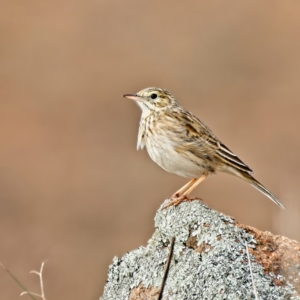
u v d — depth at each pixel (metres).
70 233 13.83
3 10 25.55
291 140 18.11
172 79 21.94
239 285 6.31
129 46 24.12
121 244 13.40
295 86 21.50
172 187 15.73
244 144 17.94
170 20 25.83
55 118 19.53
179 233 7.01
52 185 15.90
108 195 15.44
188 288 6.47
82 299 11.72
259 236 6.88
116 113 20.02
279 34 24.52
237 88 21.38
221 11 26.25
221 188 15.34
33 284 12.06
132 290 7.00
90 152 17.53
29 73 22.16
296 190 12.28
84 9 26.27
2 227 13.99
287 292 6.28
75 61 23.05
